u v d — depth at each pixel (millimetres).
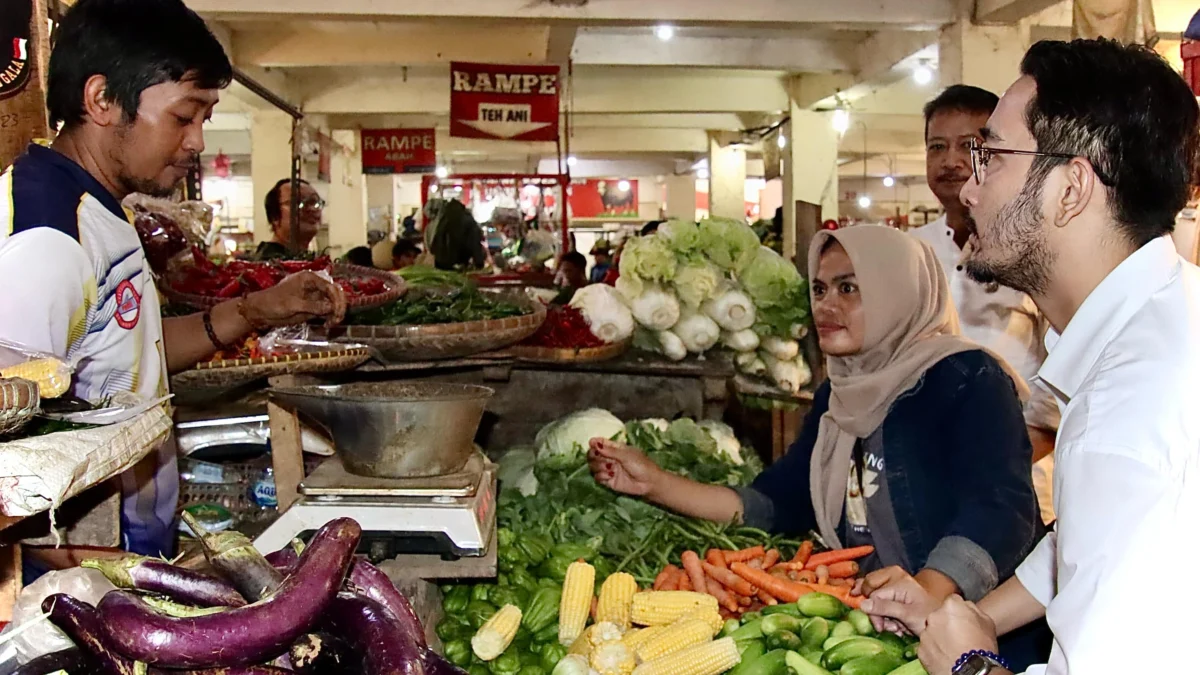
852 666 1622
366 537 1623
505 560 2166
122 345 1517
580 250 21609
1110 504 992
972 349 1943
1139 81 1115
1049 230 1174
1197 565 958
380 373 2895
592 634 1763
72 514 1440
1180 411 977
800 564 2082
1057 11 5836
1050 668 1081
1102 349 1121
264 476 2137
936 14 5859
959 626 1438
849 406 2064
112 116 1451
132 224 1575
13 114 1604
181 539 1954
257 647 823
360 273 3244
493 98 6852
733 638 1768
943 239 2900
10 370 984
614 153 15945
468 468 1792
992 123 1222
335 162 12172
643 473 2357
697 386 3201
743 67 8086
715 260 3436
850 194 20078
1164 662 958
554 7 5785
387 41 7469
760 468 3098
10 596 1153
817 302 2135
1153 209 1125
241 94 8086
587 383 3209
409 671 879
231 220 18047
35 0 1602
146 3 1438
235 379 2193
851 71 8195
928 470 1954
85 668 840
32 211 1332
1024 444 1853
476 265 8484
